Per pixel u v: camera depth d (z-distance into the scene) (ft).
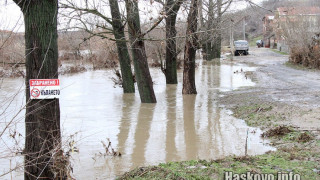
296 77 72.95
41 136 17.44
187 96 54.03
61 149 17.80
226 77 80.59
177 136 30.66
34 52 17.28
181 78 83.35
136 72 48.60
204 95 54.39
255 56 156.15
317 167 18.71
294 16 105.29
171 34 54.95
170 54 69.82
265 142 27.58
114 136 31.07
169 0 39.88
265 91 53.88
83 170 22.33
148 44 76.74
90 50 114.32
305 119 32.42
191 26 50.19
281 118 33.99
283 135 28.32
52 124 17.78
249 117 36.73
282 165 19.20
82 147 27.55
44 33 17.35
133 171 19.60
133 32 38.40
